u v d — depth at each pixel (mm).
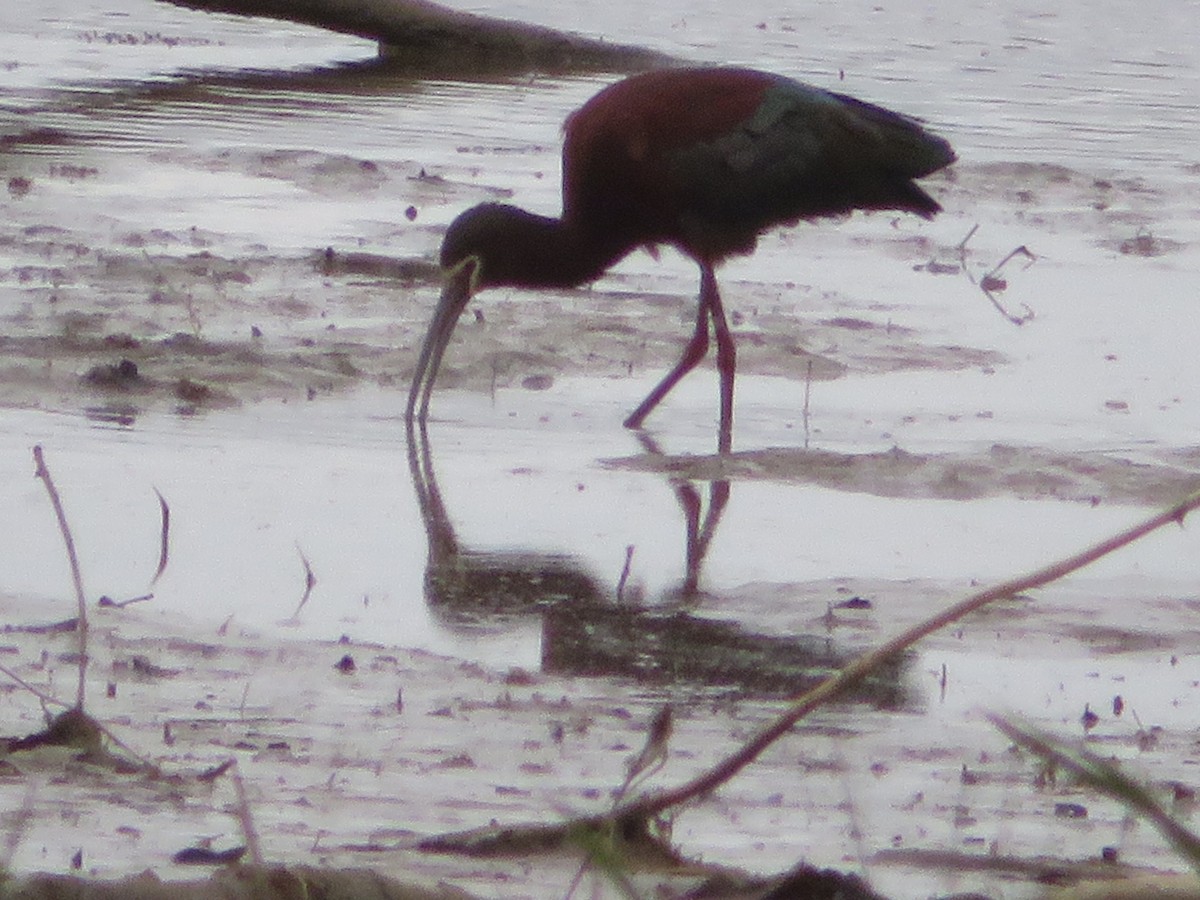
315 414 12961
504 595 9797
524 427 13133
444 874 6219
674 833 6824
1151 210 20250
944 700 8555
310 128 22156
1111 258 18422
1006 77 26094
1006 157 21859
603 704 8297
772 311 16141
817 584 10195
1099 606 9938
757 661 8984
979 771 7637
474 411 13422
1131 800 5633
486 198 19234
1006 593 6305
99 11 29578
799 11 30047
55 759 7129
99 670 8203
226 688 8117
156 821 6617
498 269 13836
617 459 12500
